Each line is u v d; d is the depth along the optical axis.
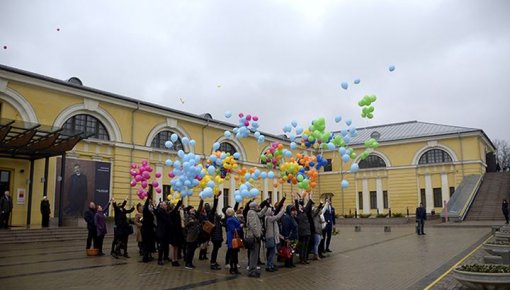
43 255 14.48
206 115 33.62
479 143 39.72
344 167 45.97
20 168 22.31
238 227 11.13
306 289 8.89
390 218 34.78
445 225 27.80
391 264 12.04
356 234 24.39
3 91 21.36
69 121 24.62
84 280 9.88
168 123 30.25
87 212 14.76
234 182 35.25
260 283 9.59
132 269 11.55
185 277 10.36
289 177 15.21
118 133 26.91
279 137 40.03
